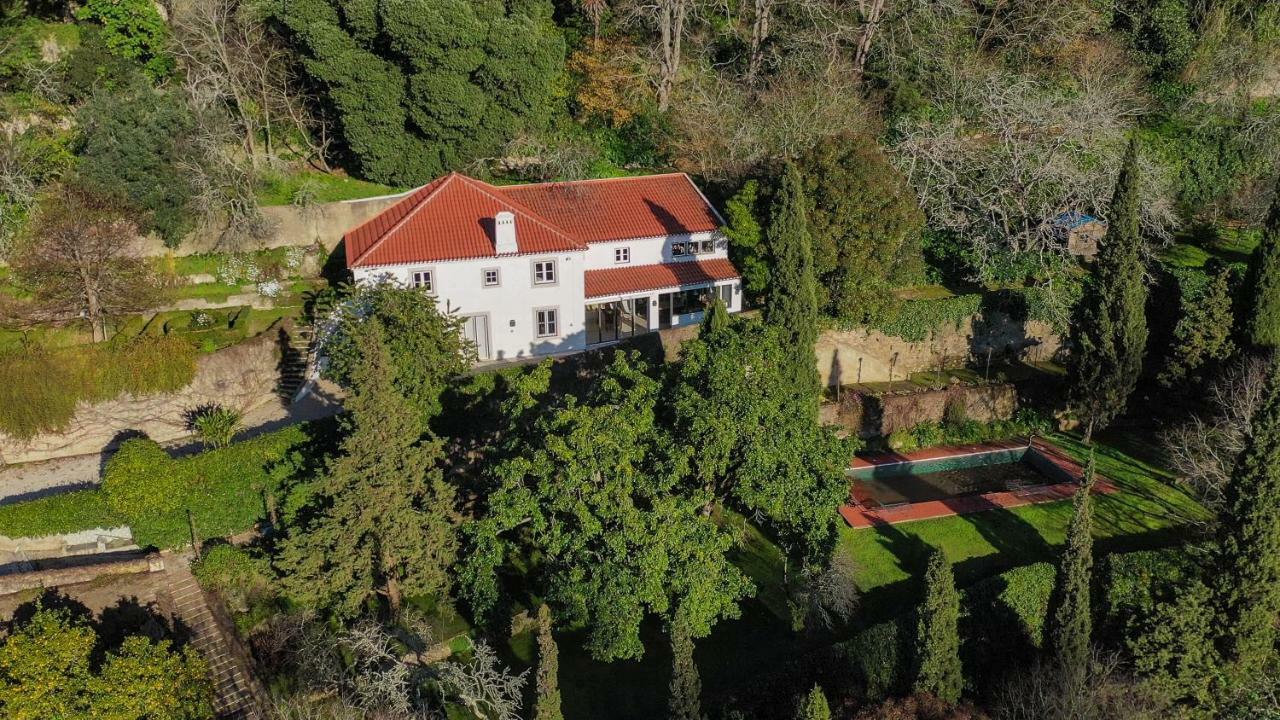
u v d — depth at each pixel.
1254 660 36.91
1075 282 60.25
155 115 51.84
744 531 44.69
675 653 30.83
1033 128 62.72
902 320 56.41
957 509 47.81
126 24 58.84
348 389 41.03
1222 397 47.84
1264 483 35.53
